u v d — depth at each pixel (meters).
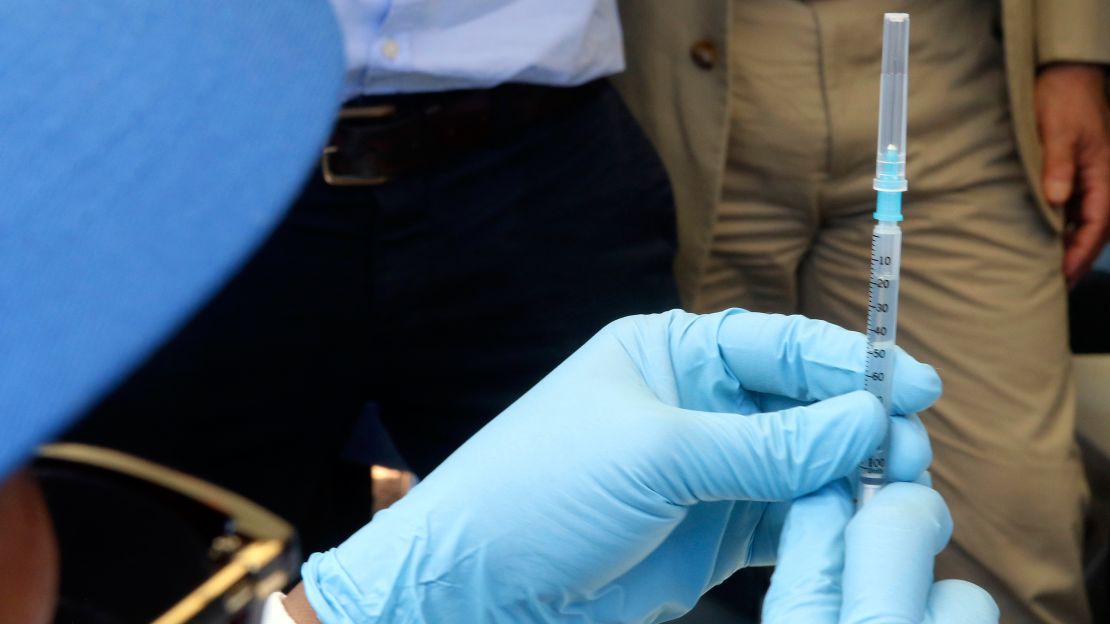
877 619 0.66
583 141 0.86
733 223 0.96
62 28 0.58
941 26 0.91
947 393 0.94
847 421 0.69
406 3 0.80
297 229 0.83
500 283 0.86
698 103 0.92
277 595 0.71
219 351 0.83
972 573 0.94
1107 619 1.01
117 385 0.57
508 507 0.70
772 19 0.91
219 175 0.58
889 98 0.69
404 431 0.90
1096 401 1.01
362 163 0.83
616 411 0.70
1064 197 0.92
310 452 0.87
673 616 0.74
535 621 0.71
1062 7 0.91
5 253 0.56
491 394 0.88
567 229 0.87
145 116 0.58
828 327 0.73
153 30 0.58
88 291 0.57
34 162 0.57
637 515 0.70
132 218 0.57
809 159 0.92
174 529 0.74
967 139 0.92
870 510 0.69
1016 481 0.93
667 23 0.91
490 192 0.85
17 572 0.62
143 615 0.72
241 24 0.59
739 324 0.73
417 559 0.70
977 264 0.93
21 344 0.55
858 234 0.94
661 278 0.90
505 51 0.82
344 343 0.86
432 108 0.83
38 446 0.54
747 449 0.69
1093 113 0.93
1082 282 1.10
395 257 0.85
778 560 0.70
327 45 0.60
